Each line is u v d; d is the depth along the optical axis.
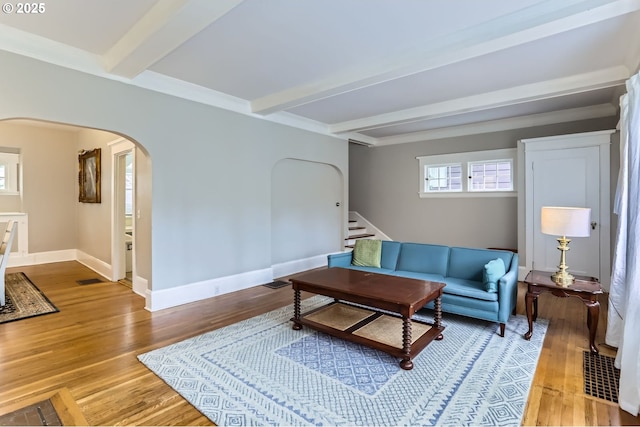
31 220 6.22
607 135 4.48
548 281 3.04
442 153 6.43
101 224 5.51
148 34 2.57
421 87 4.04
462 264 3.78
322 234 6.36
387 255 4.32
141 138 3.61
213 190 4.32
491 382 2.29
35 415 1.95
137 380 2.33
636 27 2.63
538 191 4.96
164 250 3.85
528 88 3.96
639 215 2.23
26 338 3.00
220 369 2.47
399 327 3.07
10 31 2.74
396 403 2.06
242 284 4.69
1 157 6.06
